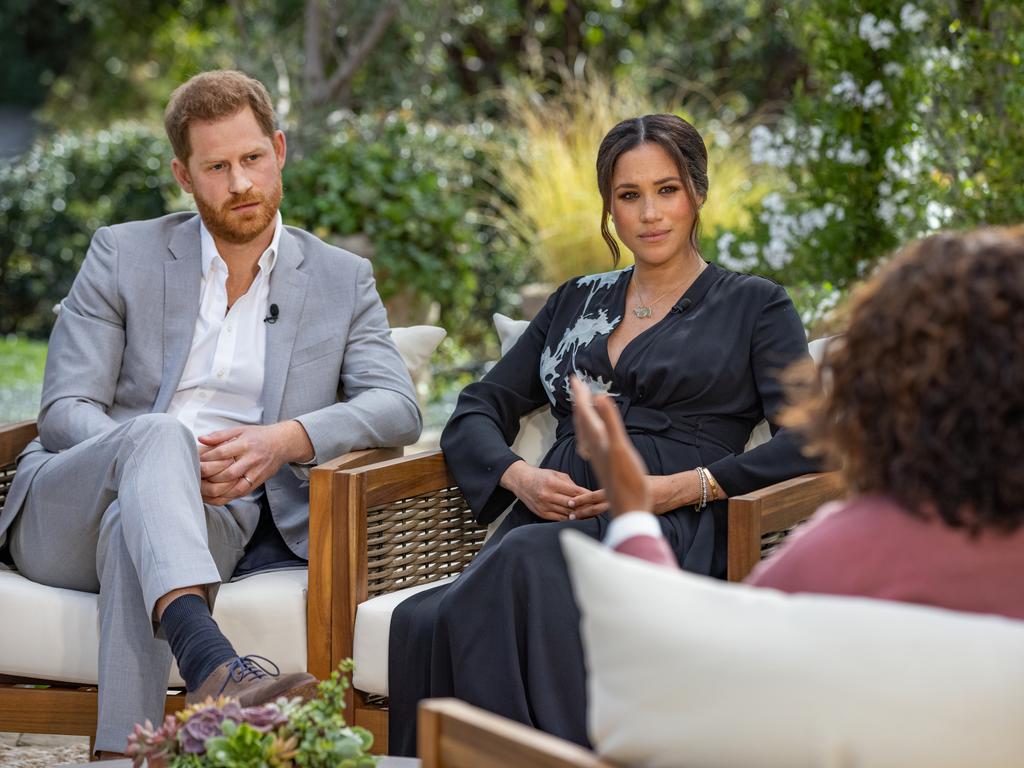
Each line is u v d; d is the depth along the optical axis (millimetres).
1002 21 5891
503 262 10375
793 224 6348
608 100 9836
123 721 3174
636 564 1548
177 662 3051
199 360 3975
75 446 3584
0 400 9109
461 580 3295
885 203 6047
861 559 1590
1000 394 1519
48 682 3494
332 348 4023
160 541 3182
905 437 1566
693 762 1478
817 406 1725
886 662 1411
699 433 3541
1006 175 5711
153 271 3973
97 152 12430
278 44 12664
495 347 10977
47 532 3527
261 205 3891
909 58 5984
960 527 1552
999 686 1384
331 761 2180
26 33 19875
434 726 1692
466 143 10516
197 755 2152
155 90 19453
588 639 1556
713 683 1458
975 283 1556
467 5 13117
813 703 1419
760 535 3127
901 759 1391
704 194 3699
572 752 1542
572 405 3723
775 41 13617
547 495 3455
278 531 3850
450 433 3773
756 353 3568
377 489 3508
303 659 3471
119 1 18109
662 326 3643
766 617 1477
